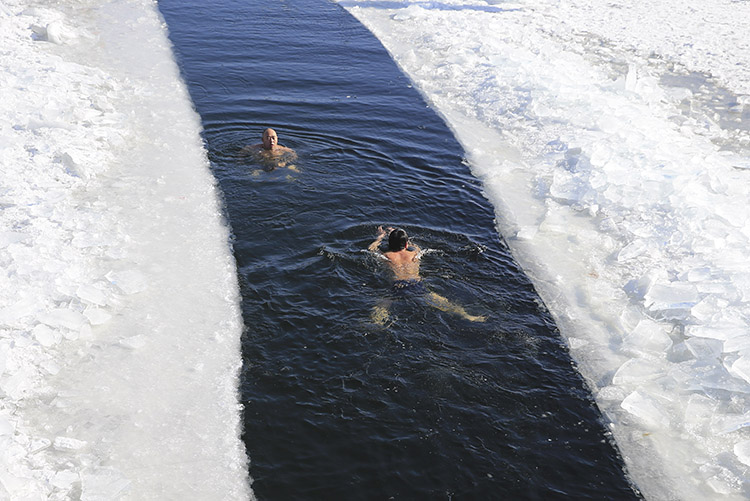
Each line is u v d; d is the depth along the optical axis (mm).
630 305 6789
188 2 17422
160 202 8172
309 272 6848
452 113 11539
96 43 13852
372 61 13891
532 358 5914
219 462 4797
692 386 5707
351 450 4902
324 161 9344
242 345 5902
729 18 17594
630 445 5137
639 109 11328
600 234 8094
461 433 5078
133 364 5688
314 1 18328
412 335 6012
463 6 18281
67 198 8062
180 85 11914
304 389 5426
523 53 13930
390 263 6992
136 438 4977
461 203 8531
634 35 15953
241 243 7391
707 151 9844
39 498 4391
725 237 7625
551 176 9445
